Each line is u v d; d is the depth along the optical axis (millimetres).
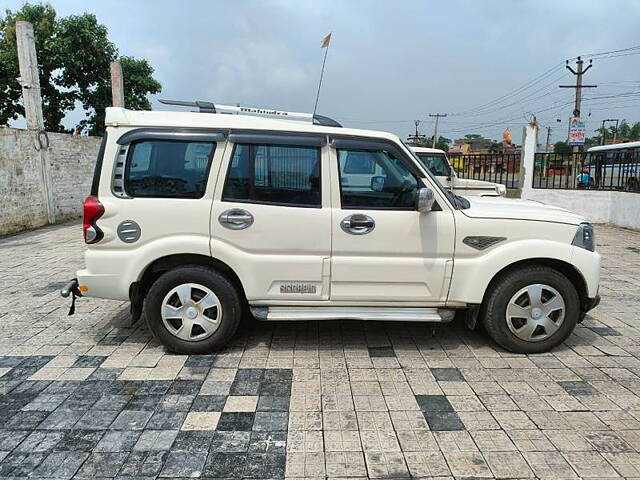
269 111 4305
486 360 3982
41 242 9406
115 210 3746
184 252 3789
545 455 2750
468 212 3955
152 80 19141
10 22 17641
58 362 3877
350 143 3836
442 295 3963
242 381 3580
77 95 18312
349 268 3861
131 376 3641
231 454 2740
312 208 3826
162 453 2742
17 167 10711
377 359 3982
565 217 4043
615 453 2771
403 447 2818
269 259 3834
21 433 2920
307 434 2936
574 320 4035
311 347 4203
